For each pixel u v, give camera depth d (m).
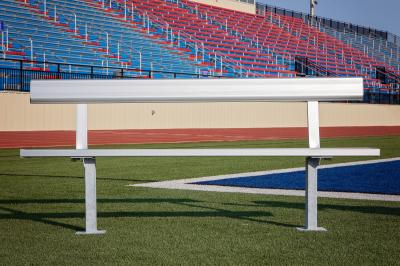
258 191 5.32
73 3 26.58
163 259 2.58
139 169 7.77
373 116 32.09
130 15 29.28
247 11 40.72
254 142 16.30
